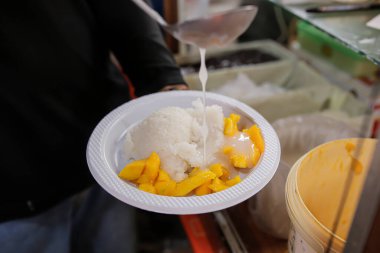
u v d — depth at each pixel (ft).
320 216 1.79
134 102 2.63
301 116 2.94
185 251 4.77
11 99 3.22
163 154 2.16
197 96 2.66
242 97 4.11
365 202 1.42
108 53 3.81
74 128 3.59
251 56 5.29
